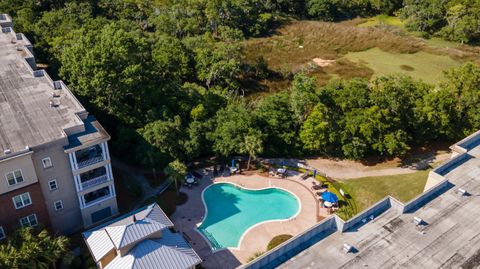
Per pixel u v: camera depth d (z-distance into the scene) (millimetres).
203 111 67125
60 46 77250
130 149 63312
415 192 60375
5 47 67625
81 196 50938
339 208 58219
